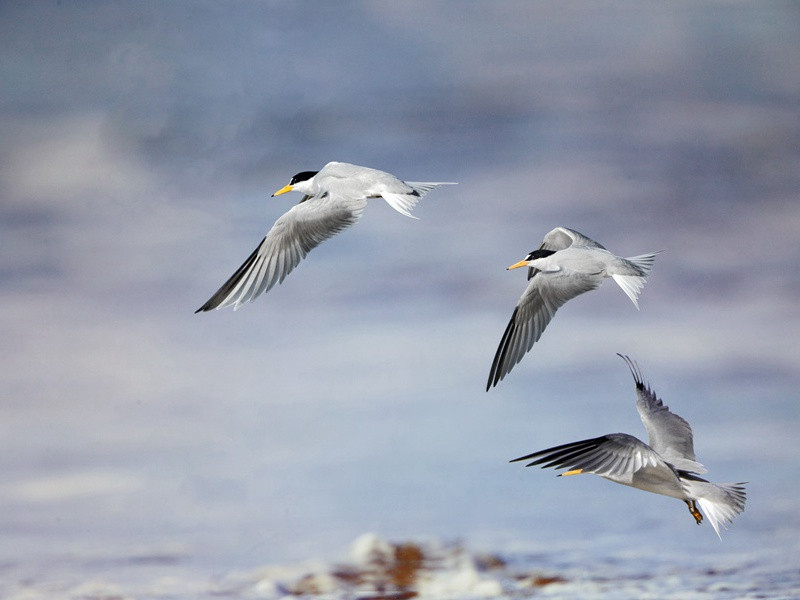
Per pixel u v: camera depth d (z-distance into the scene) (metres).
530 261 9.58
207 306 9.12
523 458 7.36
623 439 7.46
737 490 7.76
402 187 9.50
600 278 9.23
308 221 9.26
